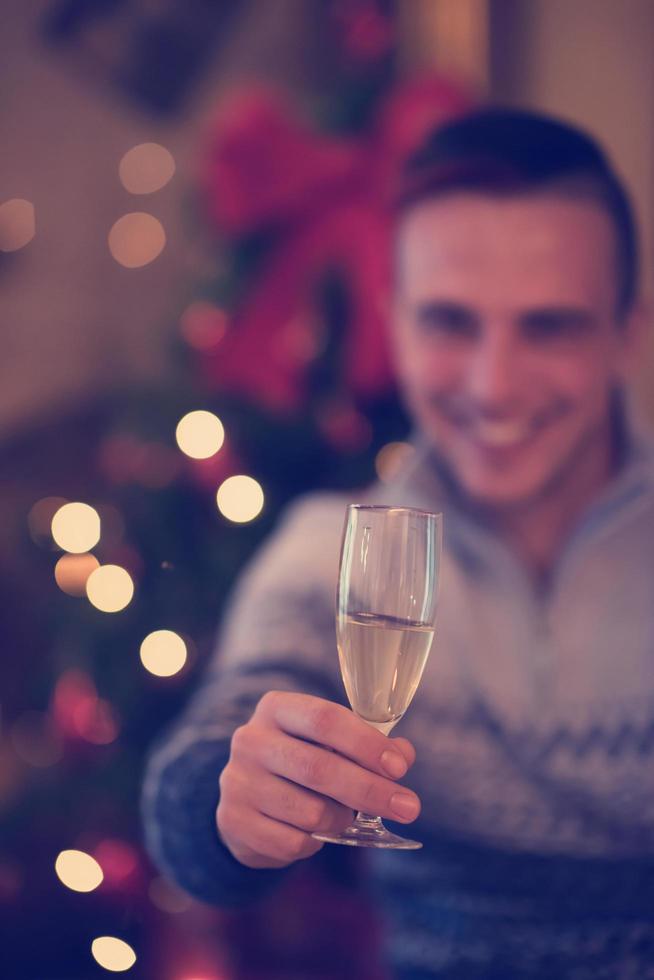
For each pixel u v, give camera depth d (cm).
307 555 137
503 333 138
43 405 356
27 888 231
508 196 137
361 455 215
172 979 228
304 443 216
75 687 219
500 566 137
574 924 130
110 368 356
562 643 136
